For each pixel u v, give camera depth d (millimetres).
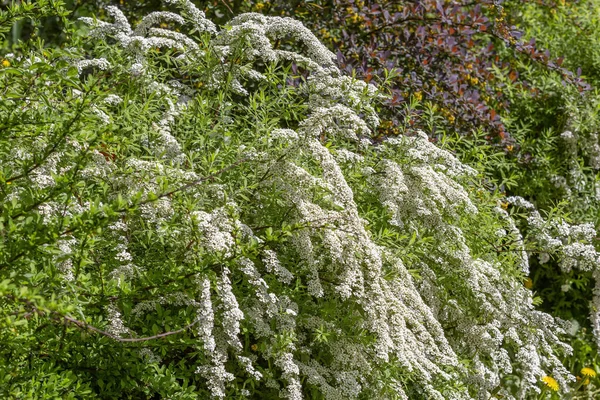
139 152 4305
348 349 4277
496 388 5684
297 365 4219
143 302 3793
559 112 7922
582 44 8656
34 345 3486
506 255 5434
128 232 3959
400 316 4309
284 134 4227
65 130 3352
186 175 3930
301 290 4504
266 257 4164
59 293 3359
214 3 7184
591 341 7223
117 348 3625
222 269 3748
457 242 4836
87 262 3344
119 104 4430
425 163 4953
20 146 3662
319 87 4746
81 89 3617
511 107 7902
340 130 4391
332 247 4008
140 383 3842
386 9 7461
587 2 9211
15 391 3152
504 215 5504
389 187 4574
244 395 4051
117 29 4684
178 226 3824
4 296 3047
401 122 6266
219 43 4730
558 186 7379
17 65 3561
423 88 6879
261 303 4195
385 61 6754
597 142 7789
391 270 4477
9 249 3170
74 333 3543
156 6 7637
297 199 4090
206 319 3531
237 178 4293
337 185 4094
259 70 6770
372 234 4746
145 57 4668
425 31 7359
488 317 5121
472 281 4816
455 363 4480
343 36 7137
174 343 3701
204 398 4059
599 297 6902
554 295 7422
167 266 3764
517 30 7855
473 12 7582
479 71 7504
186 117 4609
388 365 4363
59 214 3314
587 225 5777
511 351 5953
